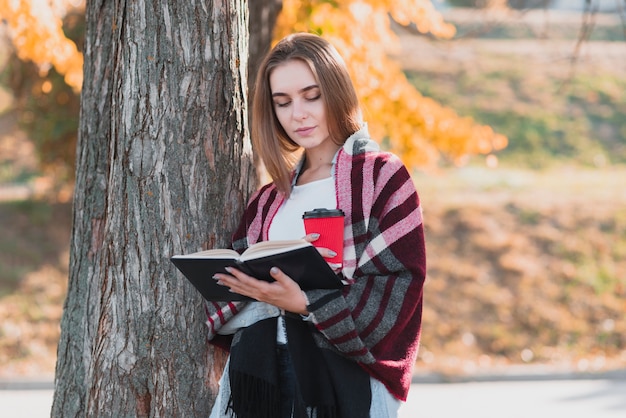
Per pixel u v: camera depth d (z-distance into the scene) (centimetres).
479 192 1570
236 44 348
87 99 406
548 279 1288
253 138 330
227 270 290
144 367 342
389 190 306
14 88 1434
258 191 343
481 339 1156
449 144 740
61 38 650
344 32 617
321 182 320
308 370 300
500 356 1122
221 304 331
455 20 2300
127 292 342
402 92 719
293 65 315
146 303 341
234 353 318
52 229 1518
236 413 312
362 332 296
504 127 1889
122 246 343
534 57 2181
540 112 1948
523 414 815
